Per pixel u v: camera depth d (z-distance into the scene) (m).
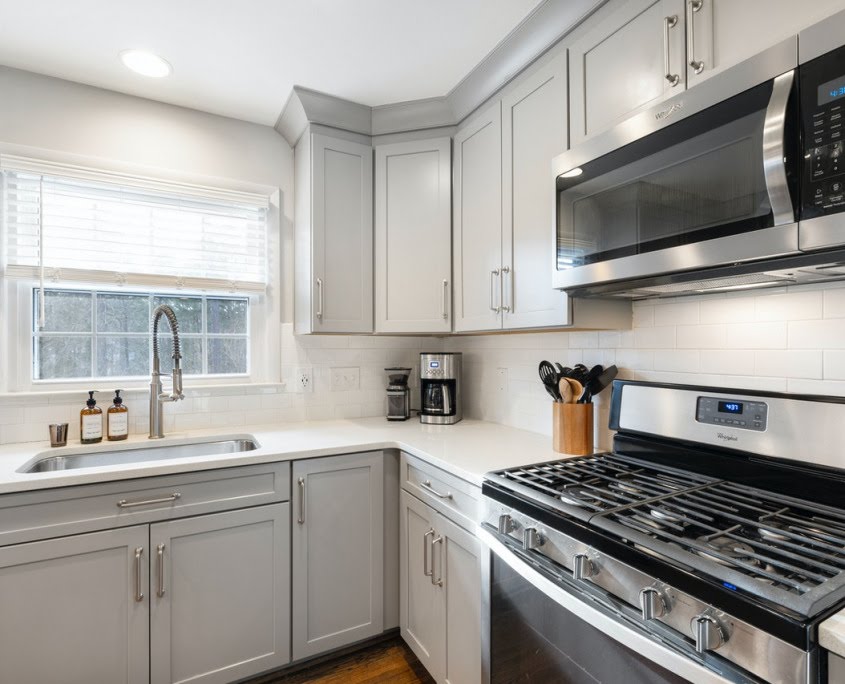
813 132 0.81
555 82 1.50
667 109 1.06
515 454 1.63
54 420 1.88
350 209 2.12
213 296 2.24
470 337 2.46
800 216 0.82
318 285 2.04
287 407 2.31
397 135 2.16
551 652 1.06
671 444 1.34
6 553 1.33
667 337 1.47
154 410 1.95
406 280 2.11
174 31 1.61
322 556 1.79
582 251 1.28
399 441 1.88
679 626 0.76
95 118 1.96
